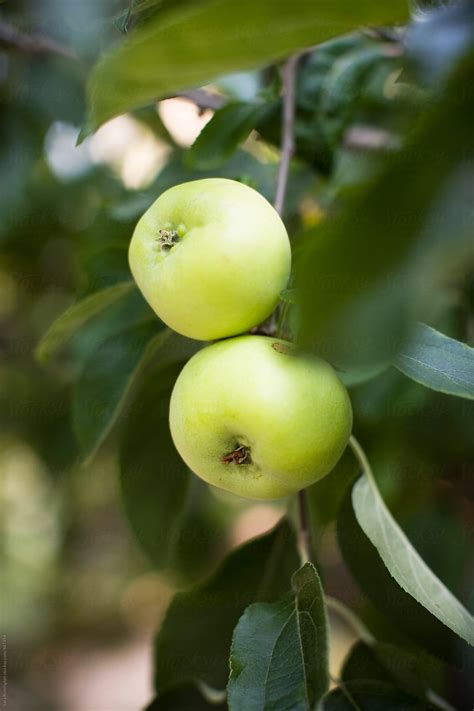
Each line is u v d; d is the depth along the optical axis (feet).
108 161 3.09
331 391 1.49
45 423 2.92
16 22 2.09
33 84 2.41
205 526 2.42
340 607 1.82
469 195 0.99
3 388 3.10
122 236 2.05
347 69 2.08
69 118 2.47
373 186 1.00
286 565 1.82
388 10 1.20
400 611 1.77
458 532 2.02
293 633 1.49
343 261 1.00
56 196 2.96
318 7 1.19
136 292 1.92
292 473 1.49
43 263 3.15
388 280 1.00
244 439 1.49
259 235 1.49
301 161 2.08
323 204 2.06
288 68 1.81
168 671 1.83
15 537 5.51
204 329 1.52
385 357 1.06
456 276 1.07
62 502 4.09
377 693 1.61
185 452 1.54
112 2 1.83
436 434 2.06
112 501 4.26
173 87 1.27
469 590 1.98
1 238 2.96
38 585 5.63
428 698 1.78
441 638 1.76
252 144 2.45
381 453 2.00
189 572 2.16
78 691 5.39
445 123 1.00
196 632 1.83
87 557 5.38
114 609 6.07
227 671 1.83
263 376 1.47
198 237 1.49
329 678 1.44
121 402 1.84
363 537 1.78
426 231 0.99
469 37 1.20
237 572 1.83
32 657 5.58
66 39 2.13
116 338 1.86
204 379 1.49
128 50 1.20
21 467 5.06
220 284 1.48
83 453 1.86
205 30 1.19
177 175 2.08
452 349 1.50
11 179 2.65
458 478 2.08
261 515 4.72
